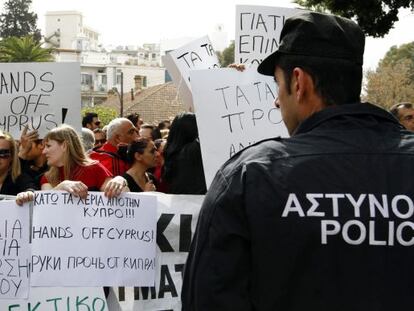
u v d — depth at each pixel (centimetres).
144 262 359
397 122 180
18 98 496
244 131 436
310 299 159
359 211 161
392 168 166
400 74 6000
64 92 495
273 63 188
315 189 163
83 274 348
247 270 163
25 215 350
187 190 493
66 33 13250
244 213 163
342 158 166
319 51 174
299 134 175
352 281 158
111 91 6062
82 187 350
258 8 476
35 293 348
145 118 4019
